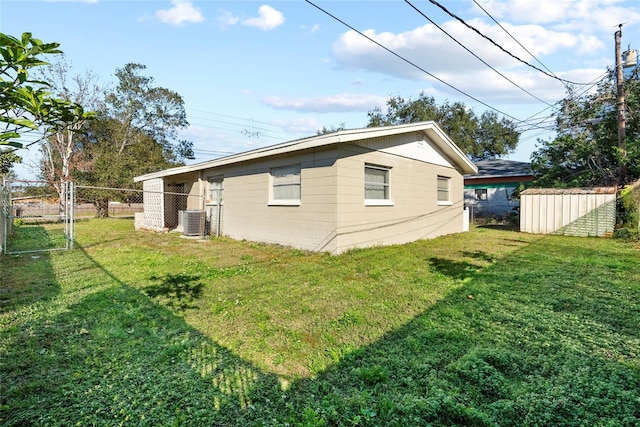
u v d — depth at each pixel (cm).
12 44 132
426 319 376
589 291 475
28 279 555
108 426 206
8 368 272
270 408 226
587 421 203
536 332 337
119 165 2142
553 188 1377
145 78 2909
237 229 1107
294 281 548
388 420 209
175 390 245
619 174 1212
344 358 291
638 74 1343
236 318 387
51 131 169
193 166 1245
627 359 279
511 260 718
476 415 206
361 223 851
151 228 1372
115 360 286
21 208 1884
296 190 895
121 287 509
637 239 995
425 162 1128
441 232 1225
